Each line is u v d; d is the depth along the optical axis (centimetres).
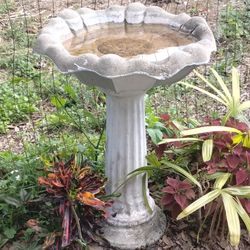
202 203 156
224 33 325
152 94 266
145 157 172
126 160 167
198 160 180
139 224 172
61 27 162
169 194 169
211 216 180
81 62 138
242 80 279
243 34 328
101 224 173
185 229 179
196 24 160
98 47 154
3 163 204
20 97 259
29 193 176
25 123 247
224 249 175
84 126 237
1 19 350
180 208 168
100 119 239
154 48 152
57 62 143
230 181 171
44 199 169
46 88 266
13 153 218
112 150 167
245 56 306
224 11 355
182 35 162
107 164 171
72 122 229
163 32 165
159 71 135
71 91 228
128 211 172
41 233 167
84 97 258
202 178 173
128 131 163
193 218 181
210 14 357
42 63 294
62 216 162
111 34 164
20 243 170
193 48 142
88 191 164
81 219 165
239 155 167
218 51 306
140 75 139
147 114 229
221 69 288
